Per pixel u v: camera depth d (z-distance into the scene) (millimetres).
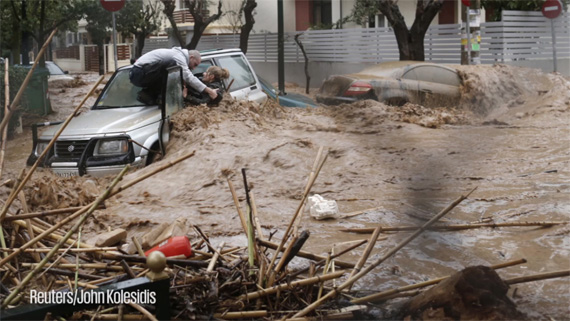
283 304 4570
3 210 4859
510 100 16703
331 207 7273
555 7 22562
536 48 23734
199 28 26969
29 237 5223
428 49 24703
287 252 4617
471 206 7391
